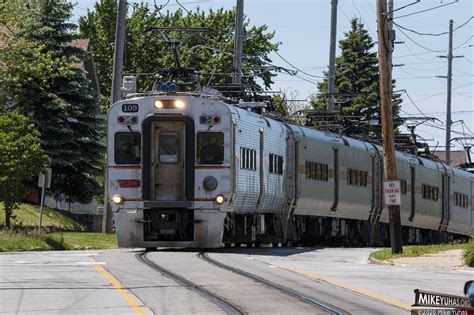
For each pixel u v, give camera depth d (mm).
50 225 88125
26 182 94438
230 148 54562
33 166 68500
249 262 45719
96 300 29156
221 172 54406
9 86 86625
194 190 54250
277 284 34562
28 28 91938
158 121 54562
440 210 104188
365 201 86500
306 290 32844
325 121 86938
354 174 83875
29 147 68562
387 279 38688
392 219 58500
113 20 160125
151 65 153125
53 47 92938
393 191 58000
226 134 54594
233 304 28391
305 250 61938
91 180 94938
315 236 77188
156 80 60969
